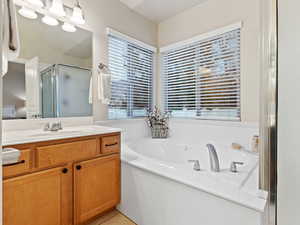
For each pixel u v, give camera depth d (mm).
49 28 1807
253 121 2057
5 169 1071
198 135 2531
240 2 2137
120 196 1768
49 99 1799
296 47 735
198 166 1500
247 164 1631
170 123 2881
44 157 1252
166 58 3037
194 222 1176
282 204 811
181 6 2576
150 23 2949
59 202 1320
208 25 2424
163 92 3059
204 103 2529
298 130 733
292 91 750
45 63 1773
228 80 2273
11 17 833
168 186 1330
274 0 852
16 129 1579
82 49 2066
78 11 1891
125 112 2617
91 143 1537
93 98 2172
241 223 967
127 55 2639
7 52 771
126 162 1682
